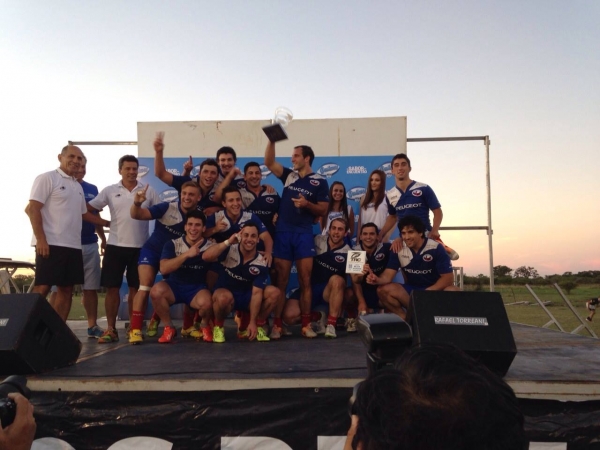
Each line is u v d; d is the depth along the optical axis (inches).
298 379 109.0
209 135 254.2
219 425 109.3
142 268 178.7
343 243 201.3
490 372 25.9
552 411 105.2
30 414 52.8
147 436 109.3
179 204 187.9
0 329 112.0
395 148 249.3
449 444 22.6
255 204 207.6
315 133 252.2
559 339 173.5
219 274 189.0
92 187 224.5
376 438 23.9
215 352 148.1
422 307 110.7
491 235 244.1
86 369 121.3
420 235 180.4
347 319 207.2
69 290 174.7
